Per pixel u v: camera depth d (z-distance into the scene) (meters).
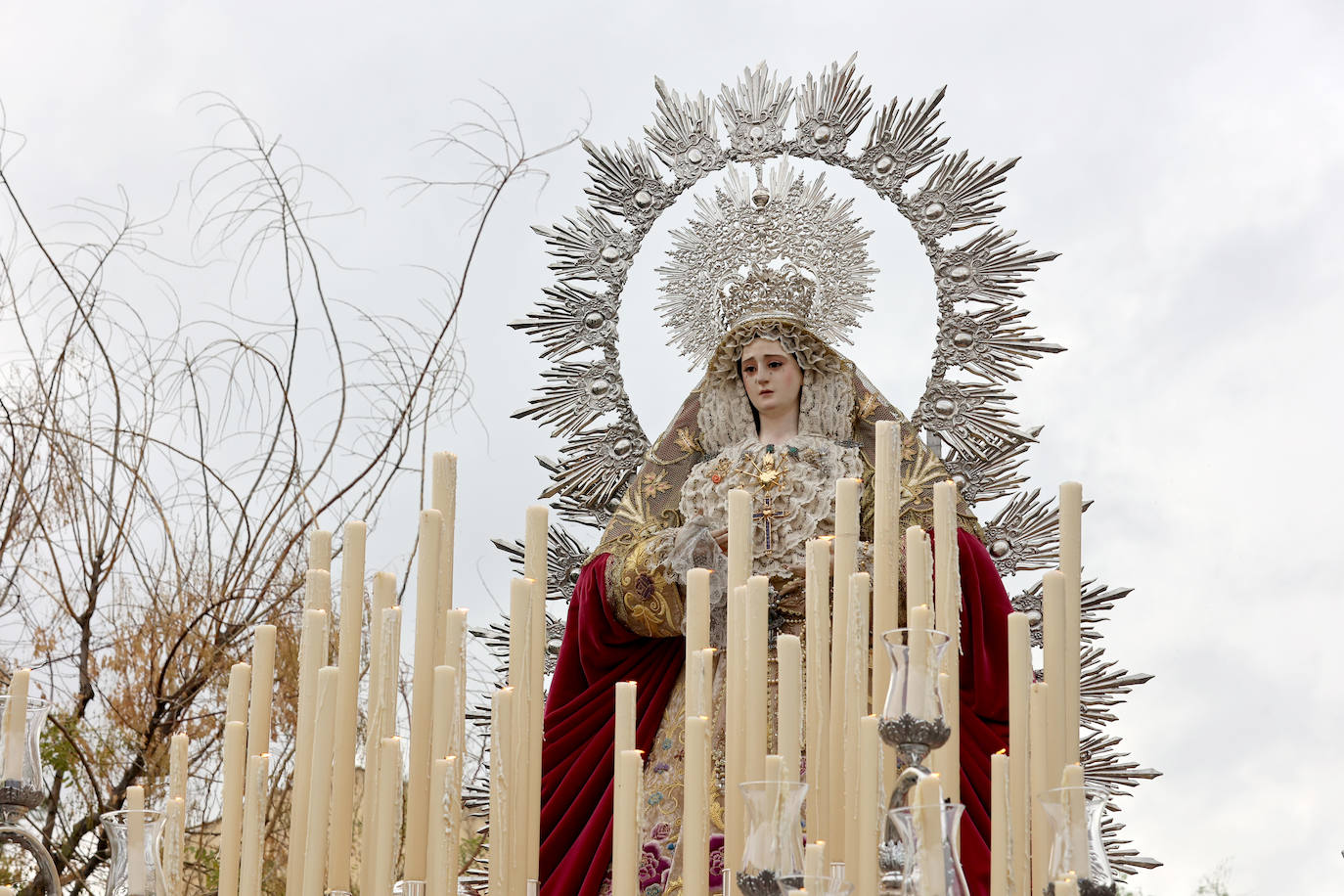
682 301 6.68
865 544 5.34
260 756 3.78
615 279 6.99
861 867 3.14
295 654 7.42
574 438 6.91
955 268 6.73
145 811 3.56
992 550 6.56
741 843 3.49
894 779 3.38
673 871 4.89
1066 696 3.57
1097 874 3.01
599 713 5.78
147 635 7.39
